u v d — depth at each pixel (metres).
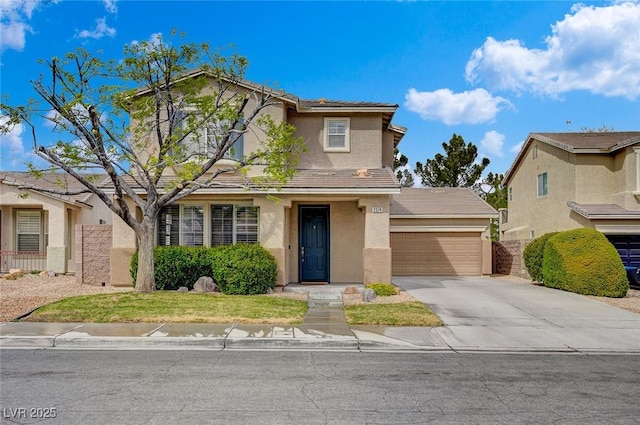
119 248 15.56
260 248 14.74
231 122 14.00
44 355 8.30
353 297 14.02
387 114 17.39
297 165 16.98
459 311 12.38
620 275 14.65
